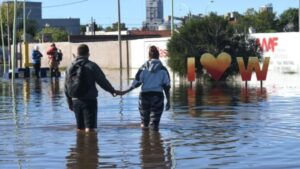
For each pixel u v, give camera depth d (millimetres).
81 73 14945
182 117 18281
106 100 24047
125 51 64625
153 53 15664
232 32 37438
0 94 28156
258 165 11109
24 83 37094
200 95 25969
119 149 12922
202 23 37531
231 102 22672
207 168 10914
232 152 12453
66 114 19328
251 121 17172
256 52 37688
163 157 12000
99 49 69438
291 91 27250
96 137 14492
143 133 15109
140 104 15766
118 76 44781
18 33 101500
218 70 33188
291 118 17688
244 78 30703
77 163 11531
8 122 17469
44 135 14930
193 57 35094
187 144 13484
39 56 44156
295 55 47844
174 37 37938
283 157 11805
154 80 15547
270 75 41781
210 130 15555
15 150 12938
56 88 32062
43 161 11758
